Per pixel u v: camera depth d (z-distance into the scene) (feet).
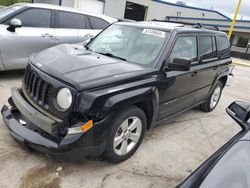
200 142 13.88
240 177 5.65
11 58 18.38
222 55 17.58
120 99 9.26
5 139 11.32
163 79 11.35
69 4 66.59
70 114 8.78
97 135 9.02
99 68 9.98
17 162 9.96
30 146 9.44
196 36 14.28
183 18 103.91
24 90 10.84
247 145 6.88
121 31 13.60
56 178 9.42
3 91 16.80
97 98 8.71
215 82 17.21
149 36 12.57
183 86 13.23
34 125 9.81
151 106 11.21
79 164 10.33
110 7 77.10
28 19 19.02
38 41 19.27
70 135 8.72
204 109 18.33
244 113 8.96
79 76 9.14
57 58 10.75
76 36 21.25
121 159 10.64
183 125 15.78
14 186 8.80
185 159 11.93
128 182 9.76
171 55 12.01
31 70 10.48
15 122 10.30
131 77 9.96
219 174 5.79
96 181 9.55
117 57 12.04
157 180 10.14
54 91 9.07
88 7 70.49
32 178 9.27
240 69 50.90
